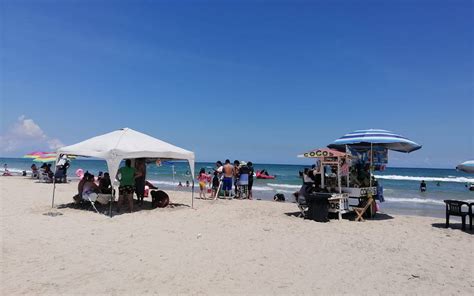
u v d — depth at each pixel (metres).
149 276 5.80
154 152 11.91
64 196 16.30
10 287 5.15
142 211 12.13
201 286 5.41
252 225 10.30
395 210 17.39
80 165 88.00
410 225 10.99
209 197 17.84
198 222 10.54
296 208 14.07
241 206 14.33
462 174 64.31
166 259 6.75
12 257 6.60
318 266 6.59
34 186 21.50
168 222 10.38
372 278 5.98
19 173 40.09
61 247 7.39
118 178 12.07
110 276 5.75
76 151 11.94
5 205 13.05
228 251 7.45
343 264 6.74
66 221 10.14
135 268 6.18
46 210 11.96
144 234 8.79
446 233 9.82
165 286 5.38
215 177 17.47
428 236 9.41
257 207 14.12
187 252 7.28
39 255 6.79
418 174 66.25
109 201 12.17
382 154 12.55
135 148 11.57
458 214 10.41
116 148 11.16
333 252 7.58
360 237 9.07
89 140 12.42
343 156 11.43
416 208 18.27
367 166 12.31
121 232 8.94
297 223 10.73
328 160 11.86
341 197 11.34
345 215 12.62
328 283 5.69
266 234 9.16
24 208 12.38
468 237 9.34
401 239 8.97
